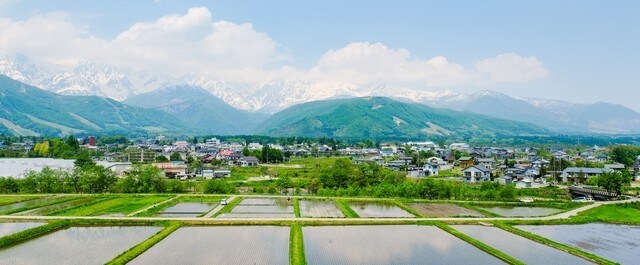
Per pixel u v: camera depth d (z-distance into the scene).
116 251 64.88
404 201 120.12
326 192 138.38
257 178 189.12
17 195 124.88
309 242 71.94
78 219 85.06
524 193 146.88
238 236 75.19
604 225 91.81
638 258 66.56
